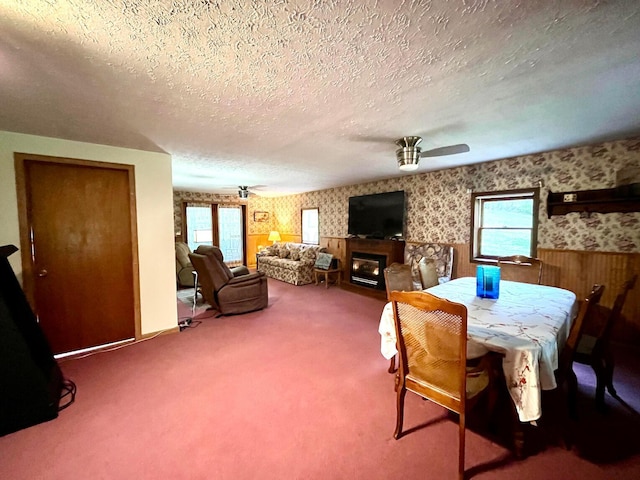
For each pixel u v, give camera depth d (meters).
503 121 2.39
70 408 2.09
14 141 2.62
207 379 2.47
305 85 1.73
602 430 1.84
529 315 1.93
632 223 3.05
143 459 1.64
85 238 3.02
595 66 1.54
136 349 3.06
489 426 1.82
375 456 1.66
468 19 1.16
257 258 7.73
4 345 1.84
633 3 1.07
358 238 5.84
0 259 2.21
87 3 1.04
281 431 1.86
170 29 1.21
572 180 3.37
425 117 2.29
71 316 2.98
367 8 1.10
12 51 1.34
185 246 6.39
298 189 7.14
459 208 4.45
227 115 2.20
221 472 1.55
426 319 1.54
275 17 1.14
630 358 2.81
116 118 2.26
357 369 2.63
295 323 3.84
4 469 1.57
